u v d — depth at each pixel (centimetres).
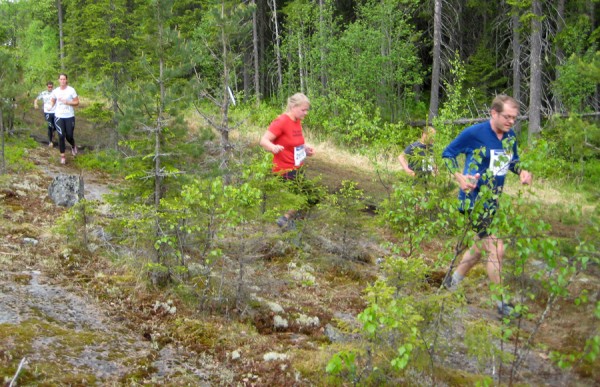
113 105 1261
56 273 584
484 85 2762
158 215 562
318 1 3145
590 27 2303
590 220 409
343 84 2530
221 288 545
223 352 457
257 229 561
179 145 633
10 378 369
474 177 484
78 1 2123
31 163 1052
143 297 545
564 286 385
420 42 2977
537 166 500
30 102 1155
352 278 704
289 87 3186
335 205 741
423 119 2834
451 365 446
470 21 3139
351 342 466
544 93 2525
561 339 435
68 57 2227
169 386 396
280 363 444
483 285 564
